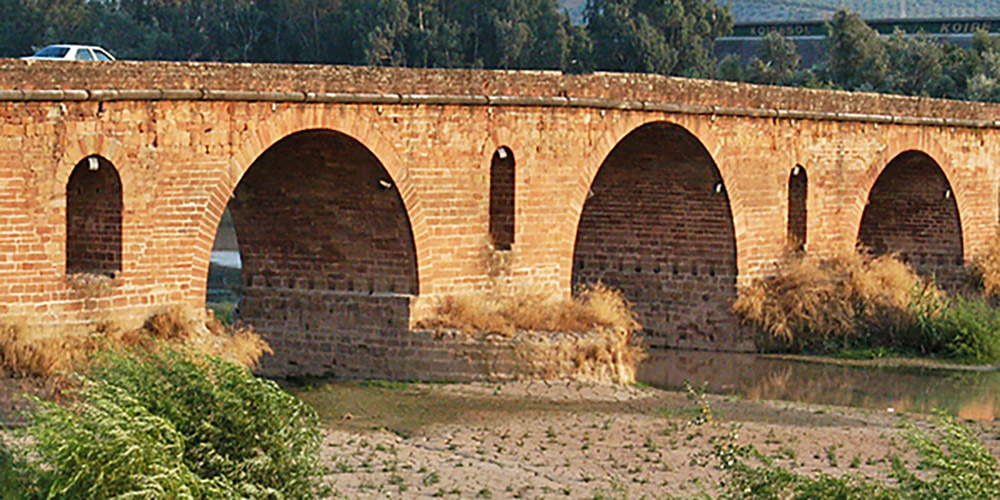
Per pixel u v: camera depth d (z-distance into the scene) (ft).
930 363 141.18
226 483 66.69
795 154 147.84
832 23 276.82
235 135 105.60
